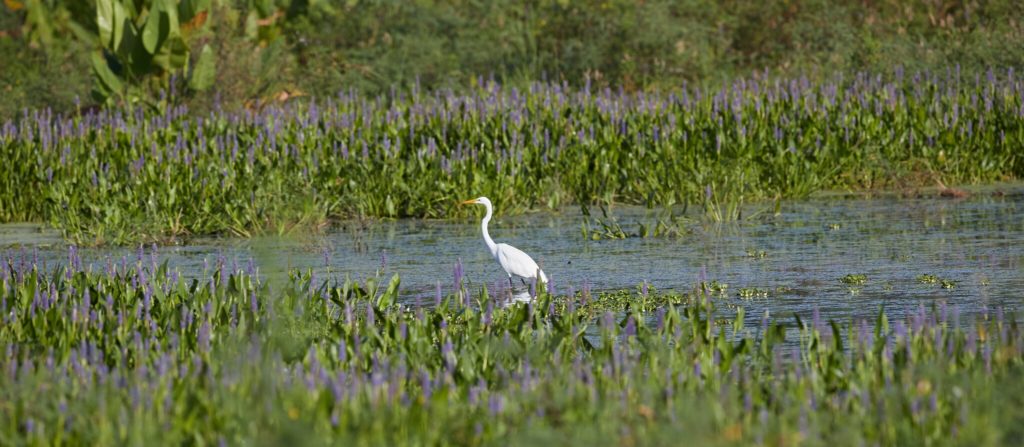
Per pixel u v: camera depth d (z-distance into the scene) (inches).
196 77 1105.4
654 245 690.2
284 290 473.7
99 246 749.3
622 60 1277.1
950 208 789.9
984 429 302.4
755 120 927.0
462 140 909.8
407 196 848.9
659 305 522.3
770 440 292.7
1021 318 471.2
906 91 971.9
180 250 725.3
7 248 746.2
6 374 353.7
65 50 1441.9
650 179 854.5
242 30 1310.3
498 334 429.7
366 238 748.6
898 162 909.8
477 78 1328.7
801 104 942.4
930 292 534.9
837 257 630.5
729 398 319.9
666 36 1286.9
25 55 1437.0
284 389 335.6
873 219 757.3
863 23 1339.8
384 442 297.0
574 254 669.9
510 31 1368.1
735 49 1408.7
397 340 404.2
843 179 909.2
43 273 604.7
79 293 472.7
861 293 538.6
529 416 319.0
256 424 309.9
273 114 969.5
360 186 852.6
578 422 312.2
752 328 475.2
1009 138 925.2
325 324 453.4
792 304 520.4
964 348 388.2
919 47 1214.3
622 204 864.3
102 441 301.9
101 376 349.7
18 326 431.5
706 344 392.5
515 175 856.9
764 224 753.0
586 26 1352.1
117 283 486.0
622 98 968.9
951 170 912.3
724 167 860.6
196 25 1162.6
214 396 331.3
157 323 434.3
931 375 333.7
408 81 1291.8
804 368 385.7
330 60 1352.1
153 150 855.7
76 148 909.2
